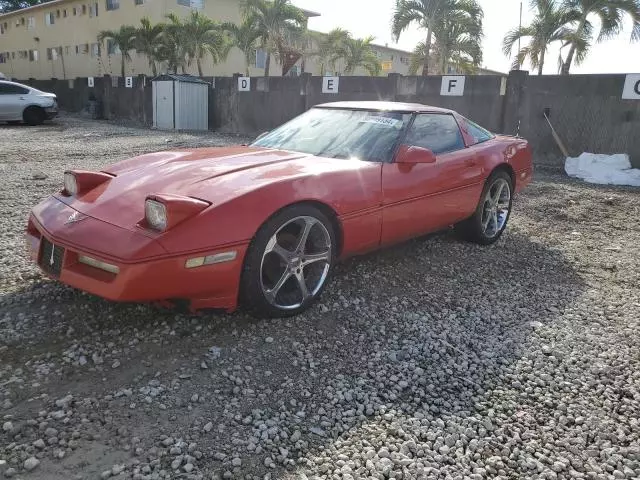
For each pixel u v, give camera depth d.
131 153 11.11
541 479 2.10
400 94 13.52
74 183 3.24
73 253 2.77
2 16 35.03
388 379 2.74
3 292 3.45
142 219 2.76
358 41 25.88
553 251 5.16
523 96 11.52
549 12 19.56
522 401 2.62
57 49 31.92
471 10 20.44
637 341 3.28
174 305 2.90
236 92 17.67
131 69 26.95
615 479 2.12
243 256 2.85
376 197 3.58
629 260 4.95
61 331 2.97
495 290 4.03
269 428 2.29
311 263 3.32
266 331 3.09
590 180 9.86
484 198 4.88
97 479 1.94
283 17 21.84
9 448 2.06
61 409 2.31
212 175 3.16
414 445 2.24
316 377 2.70
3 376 2.53
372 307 3.55
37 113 17.75
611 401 2.65
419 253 4.72
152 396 2.44
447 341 3.18
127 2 26.39
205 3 26.44
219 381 2.60
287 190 3.04
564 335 3.33
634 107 10.39
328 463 2.10
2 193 6.59
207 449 2.13
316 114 4.55
